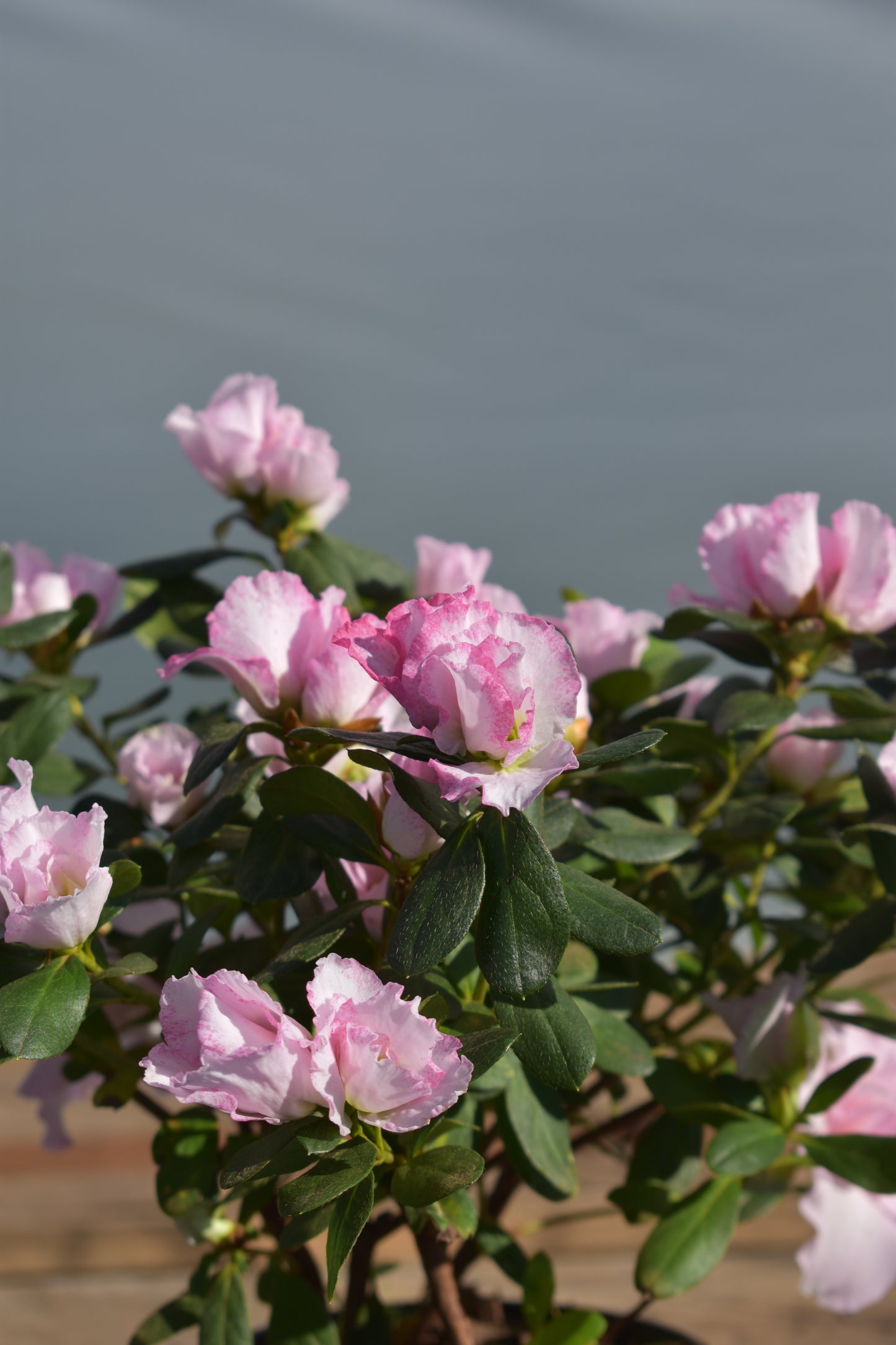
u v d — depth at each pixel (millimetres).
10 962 759
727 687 890
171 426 943
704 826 894
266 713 790
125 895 807
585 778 842
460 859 729
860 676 893
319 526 959
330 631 787
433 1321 972
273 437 956
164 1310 859
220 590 950
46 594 927
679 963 961
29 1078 922
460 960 797
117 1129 1383
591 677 909
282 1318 864
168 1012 721
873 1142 841
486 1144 919
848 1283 874
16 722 860
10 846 738
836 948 813
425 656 717
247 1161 721
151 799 858
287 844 781
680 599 897
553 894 724
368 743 725
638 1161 904
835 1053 896
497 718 708
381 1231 926
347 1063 712
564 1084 736
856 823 915
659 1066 875
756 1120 850
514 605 881
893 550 854
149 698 944
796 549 858
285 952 749
